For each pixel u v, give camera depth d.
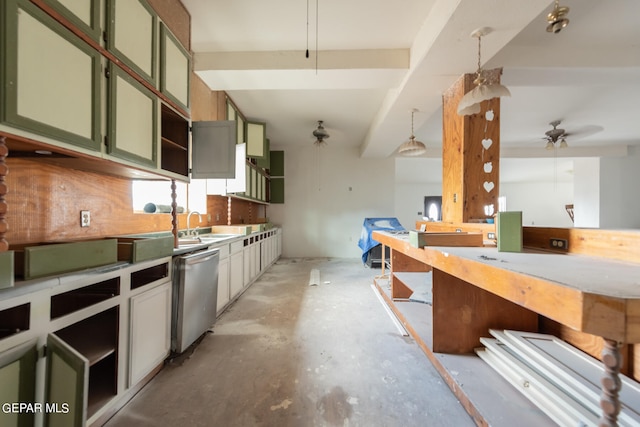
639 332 0.67
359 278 4.56
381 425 1.36
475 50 2.37
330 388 1.65
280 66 2.89
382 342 2.25
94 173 1.88
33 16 1.08
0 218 1.06
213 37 2.70
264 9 2.33
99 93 1.42
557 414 1.20
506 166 7.99
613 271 0.98
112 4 1.50
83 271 1.24
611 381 0.72
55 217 1.59
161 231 2.75
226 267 2.96
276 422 1.38
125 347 1.47
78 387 0.94
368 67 2.87
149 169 1.84
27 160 1.44
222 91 3.71
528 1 1.80
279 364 1.92
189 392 1.61
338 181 6.93
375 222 5.82
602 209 6.44
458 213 2.88
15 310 1.02
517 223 1.49
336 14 2.38
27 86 1.06
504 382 1.51
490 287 1.10
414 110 3.77
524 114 4.46
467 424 1.36
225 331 2.46
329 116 4.79
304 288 3.91
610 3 2.10
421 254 1.81
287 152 6.92
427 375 1.79
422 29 2.51
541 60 2.66
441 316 1.85
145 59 1.78
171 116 2.28
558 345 1.59
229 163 2.50
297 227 6.93
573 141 6.05
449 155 3.09
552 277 0.88
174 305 1.95
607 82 2.94
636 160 6.29
